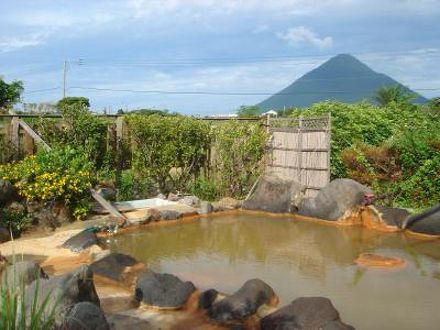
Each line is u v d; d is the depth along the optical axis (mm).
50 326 3938
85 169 11938
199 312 6852
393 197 13781
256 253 10141
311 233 11852
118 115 14898
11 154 12766
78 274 5953
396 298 7559
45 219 11102
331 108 16781
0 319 3576
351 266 9227
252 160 15695
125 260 8586
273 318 6227
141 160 14773
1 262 8383
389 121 16516
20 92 29469
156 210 12711
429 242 10977
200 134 15516
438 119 17359
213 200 15258
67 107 13844
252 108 28328
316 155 14258
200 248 10477
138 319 6504
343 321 6688
